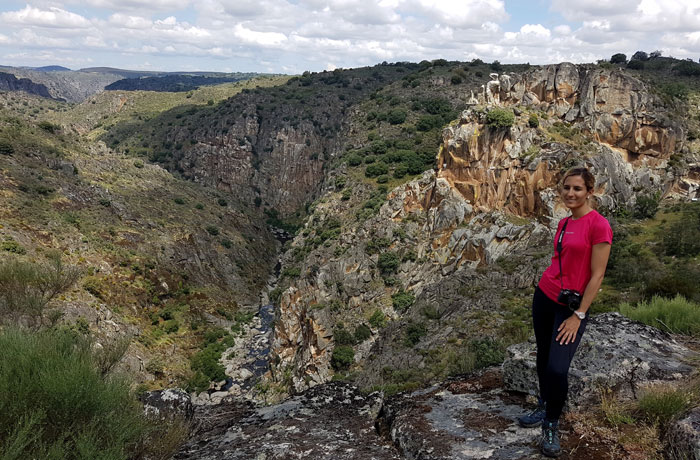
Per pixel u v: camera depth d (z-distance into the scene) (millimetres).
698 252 46281
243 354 63312
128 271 66688
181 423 7414
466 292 48406
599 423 4887
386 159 95562
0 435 5219
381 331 53344
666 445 4293
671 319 9195
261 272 99562
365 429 6340
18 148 82500
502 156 63938
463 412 5867
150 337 59094
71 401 5617
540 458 4500
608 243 4301
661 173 71500
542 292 4871
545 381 4523
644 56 112438
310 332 54750
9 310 19906
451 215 65250
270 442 6070
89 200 80188
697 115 78438
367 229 70125
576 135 68438
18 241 57031
